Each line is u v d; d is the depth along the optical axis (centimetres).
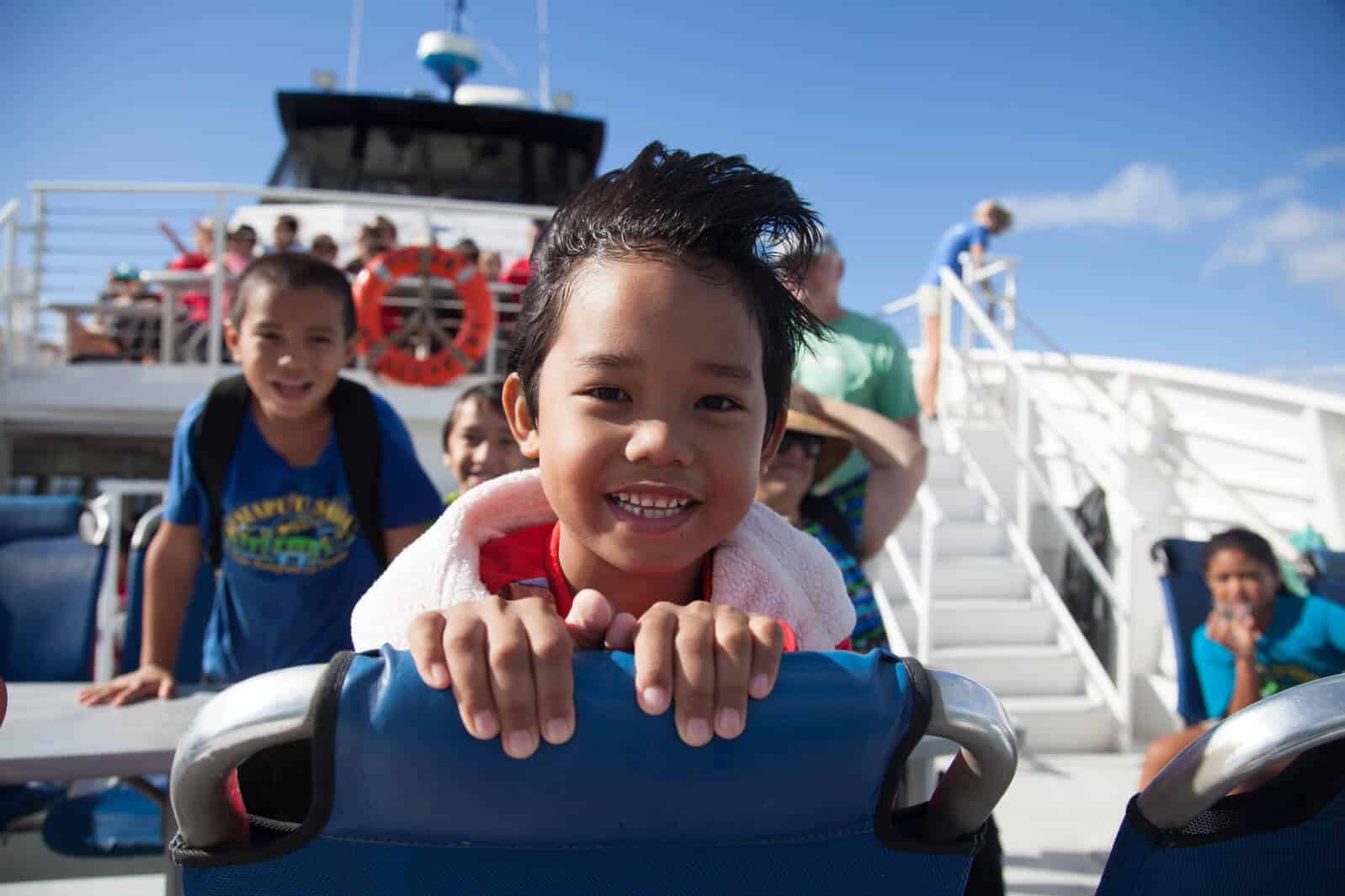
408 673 55
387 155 761
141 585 263
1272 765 64
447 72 863
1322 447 414
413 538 219
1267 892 70
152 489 377
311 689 55
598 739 55
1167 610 291
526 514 104
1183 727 282
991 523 541
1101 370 557
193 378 543
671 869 59
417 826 57
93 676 249
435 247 555
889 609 429
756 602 100
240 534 217
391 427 221
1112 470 536
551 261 88
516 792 56
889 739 58
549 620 57
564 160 782
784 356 92
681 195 81
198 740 55
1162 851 70
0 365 541
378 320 541
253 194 552
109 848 220
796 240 90
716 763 56
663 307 77
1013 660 445
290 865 58
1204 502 488
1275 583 267
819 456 218
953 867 64
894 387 269
